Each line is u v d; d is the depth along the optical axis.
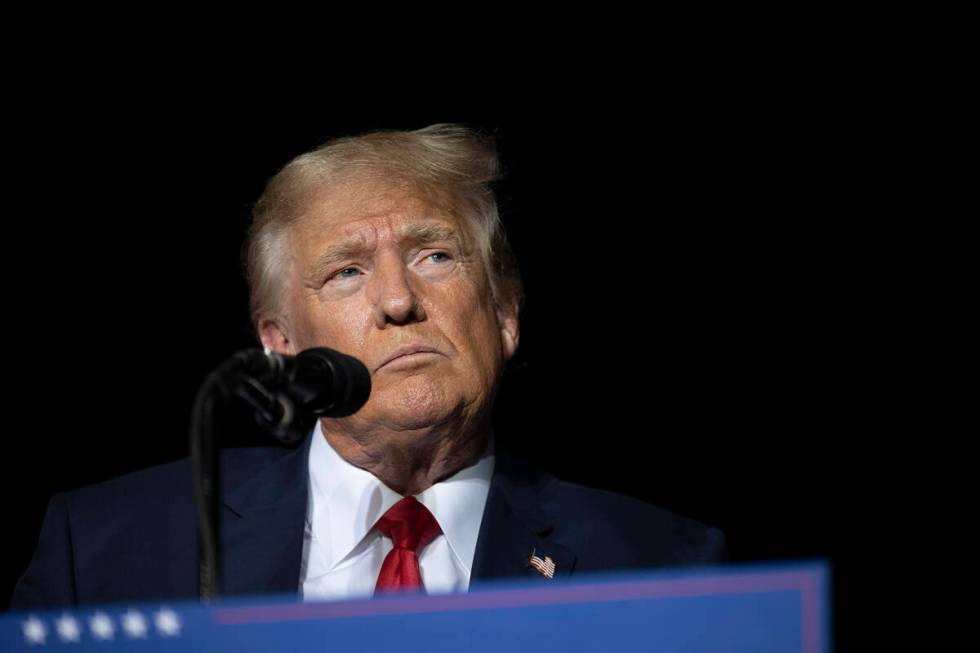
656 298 11.19
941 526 10.93
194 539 6.12
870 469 11.04
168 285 10.68
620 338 11.18
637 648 2.92
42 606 6.00
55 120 10.51
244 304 10.72
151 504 6.35
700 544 6.41
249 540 6.05
